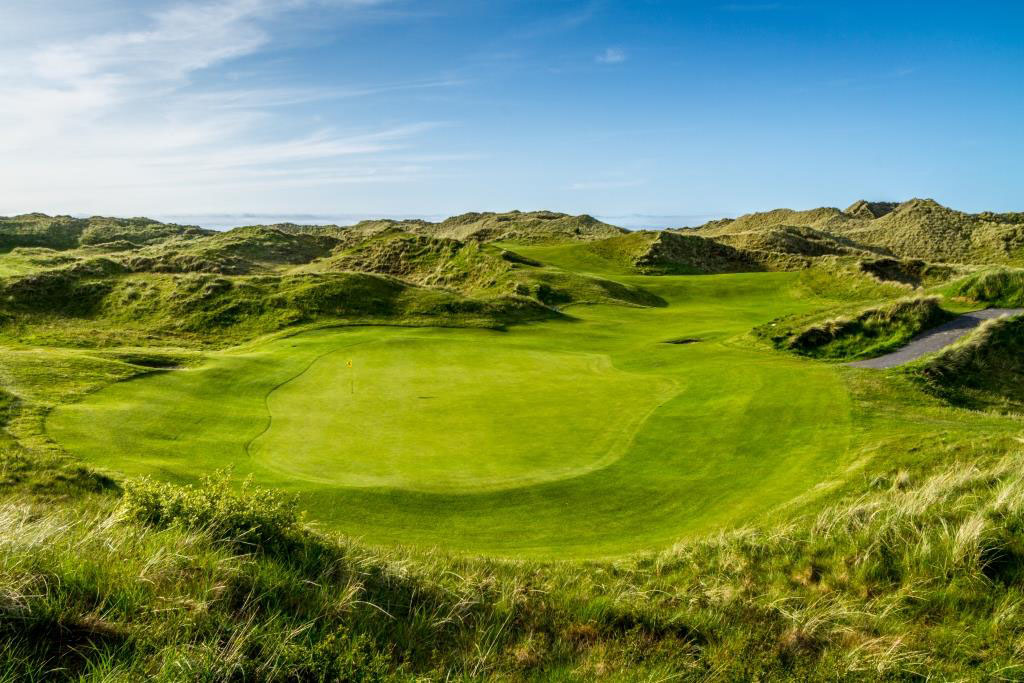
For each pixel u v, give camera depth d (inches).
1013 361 893.2
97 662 170.2
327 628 209.5
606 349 1407.5
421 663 205.5
